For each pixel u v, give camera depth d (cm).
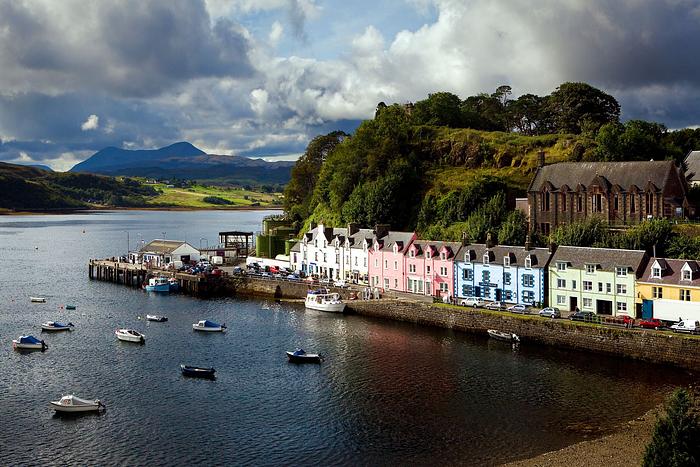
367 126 18625
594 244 10462
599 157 15112
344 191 17475
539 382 7488
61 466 5541
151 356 8812
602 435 5972
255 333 10056
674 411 4431
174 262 16038
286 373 8000
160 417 6612
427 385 7462
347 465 5522
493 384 7450
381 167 17500
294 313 11588
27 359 8669
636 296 9125
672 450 4278
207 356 8794
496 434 6078
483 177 15400
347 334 9894
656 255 10006
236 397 7181
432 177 16875
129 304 12669
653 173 11888
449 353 8744
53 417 6619
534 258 10325
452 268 11338
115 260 17000
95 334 10088
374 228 14450
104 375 7981
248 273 14500
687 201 11612
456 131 18612
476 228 12712
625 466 5256
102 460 5656
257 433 6203
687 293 8644
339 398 7100
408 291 12169
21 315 11575
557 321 8938
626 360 8231
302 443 5972
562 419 6388
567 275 9856
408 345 9194
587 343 8612
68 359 8675
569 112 18750
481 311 9800
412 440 5994
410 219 15750
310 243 14725
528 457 5566
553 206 12888
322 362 8431
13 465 5556
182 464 5578
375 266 12900
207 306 12400
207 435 6166
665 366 7944
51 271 17825
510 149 16925
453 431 6169
